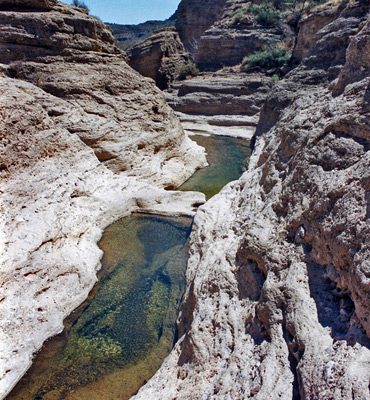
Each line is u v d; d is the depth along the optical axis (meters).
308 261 4.83
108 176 12.04
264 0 42.19
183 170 15.59
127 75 14.91
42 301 6.91
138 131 14.21
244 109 30.03
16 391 5.56
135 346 6.44
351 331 3.59
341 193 4.74
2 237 7.06
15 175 8.35
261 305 4.81
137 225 10.93
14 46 12.45
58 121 11.56
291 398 3.54
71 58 13.38
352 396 2.96
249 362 4.34
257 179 9.31
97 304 7.51
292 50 32.59
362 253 3.85
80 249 8.84
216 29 39.53
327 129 6.00
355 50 6.79
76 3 22.14
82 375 5.85
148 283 8.19
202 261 7.47
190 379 4.82
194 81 33.06
